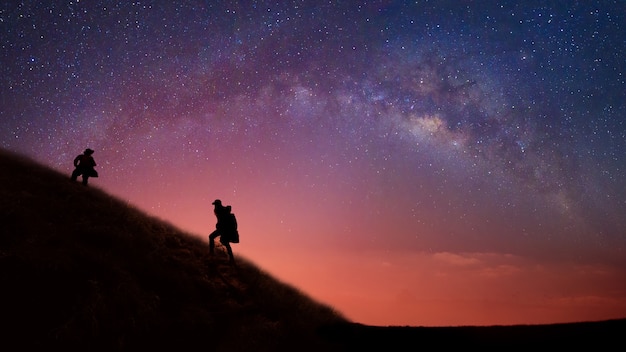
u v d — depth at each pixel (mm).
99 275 9109
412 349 9117
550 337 8867
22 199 11625
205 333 9141
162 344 8516
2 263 8281
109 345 7910
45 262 8664
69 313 7891
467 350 8719
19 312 7547
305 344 9781
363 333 10250
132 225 12992
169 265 11281
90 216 12430
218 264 12625
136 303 8914
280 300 11359
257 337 9422
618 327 9000
